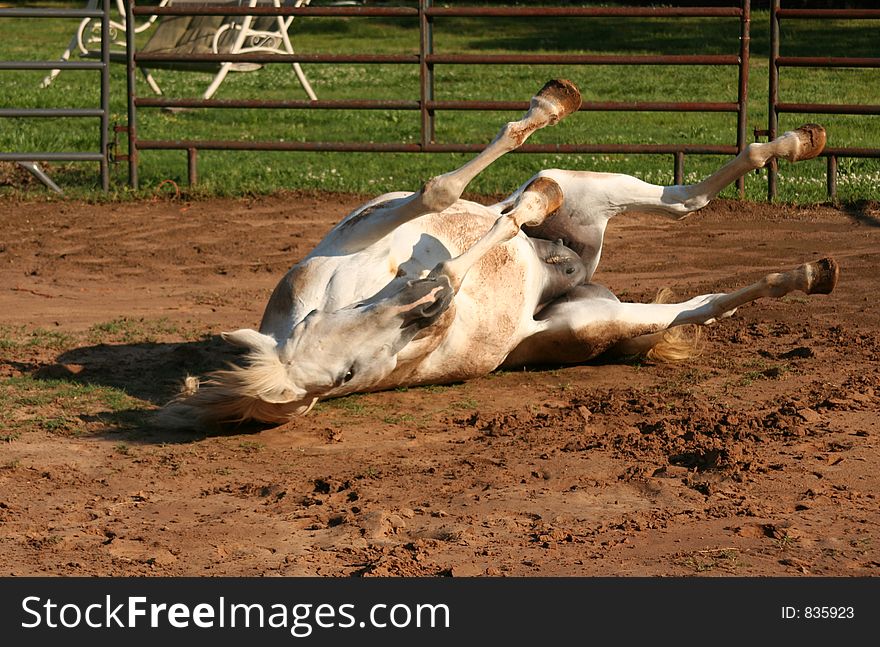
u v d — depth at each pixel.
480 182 13.02
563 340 6.85
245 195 12.72
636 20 33.94
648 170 14.08
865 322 8.19
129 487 5.29
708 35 29.92
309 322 5.64
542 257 6.91
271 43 19.56
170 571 4.45
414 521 4.90
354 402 6.52
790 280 6.83
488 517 4.93
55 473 5.41
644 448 5.76
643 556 4.54
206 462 5.62
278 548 4.65
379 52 28.34
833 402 6.35
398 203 6.22
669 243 10.84
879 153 12.41
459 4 38.59
